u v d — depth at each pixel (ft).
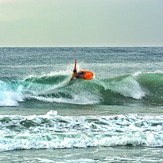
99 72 331.36
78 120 116.78
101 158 88.12
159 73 204.03
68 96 176.76
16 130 106.42
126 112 145.38
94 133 104.12
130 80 190.29
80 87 181.98
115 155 90.68
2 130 105.91
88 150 94.48
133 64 448.65
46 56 646.74
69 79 184.96
